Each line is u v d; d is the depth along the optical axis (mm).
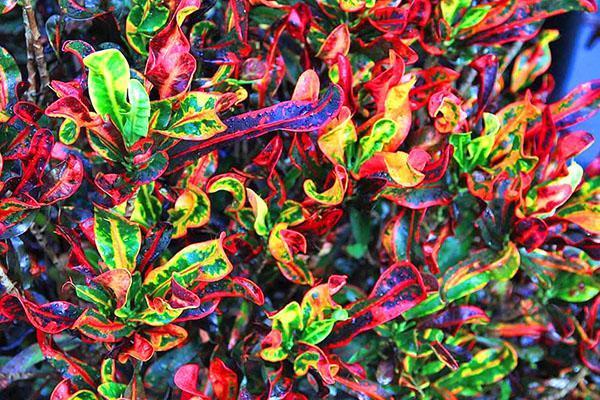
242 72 997
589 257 1068
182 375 939
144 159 906
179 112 910
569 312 1087
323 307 973
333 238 1099
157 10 942
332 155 968
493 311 1109
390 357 1036
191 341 1023
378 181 986
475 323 1101
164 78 898
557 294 1081
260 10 1053
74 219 979
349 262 1131
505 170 1027
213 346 1025
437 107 967
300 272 1002
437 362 1073
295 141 979
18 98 974
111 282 915
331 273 1092
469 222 1048
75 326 917
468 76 1089
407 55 1003
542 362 1148
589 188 1056
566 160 1040
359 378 1016
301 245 986
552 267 1061
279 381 978
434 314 1047
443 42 1048
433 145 1021
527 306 1100
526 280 1118
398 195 994
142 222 994
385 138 975
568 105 1073
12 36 1052
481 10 1028
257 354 999
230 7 1001
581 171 1035
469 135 1015
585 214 1043
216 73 974
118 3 969
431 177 979
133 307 954
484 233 1025
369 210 1002
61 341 1049
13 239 973
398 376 1047
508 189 1018
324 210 996
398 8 1007
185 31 997
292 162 993
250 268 1037
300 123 925
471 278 1022
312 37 1032
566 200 1049
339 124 954
